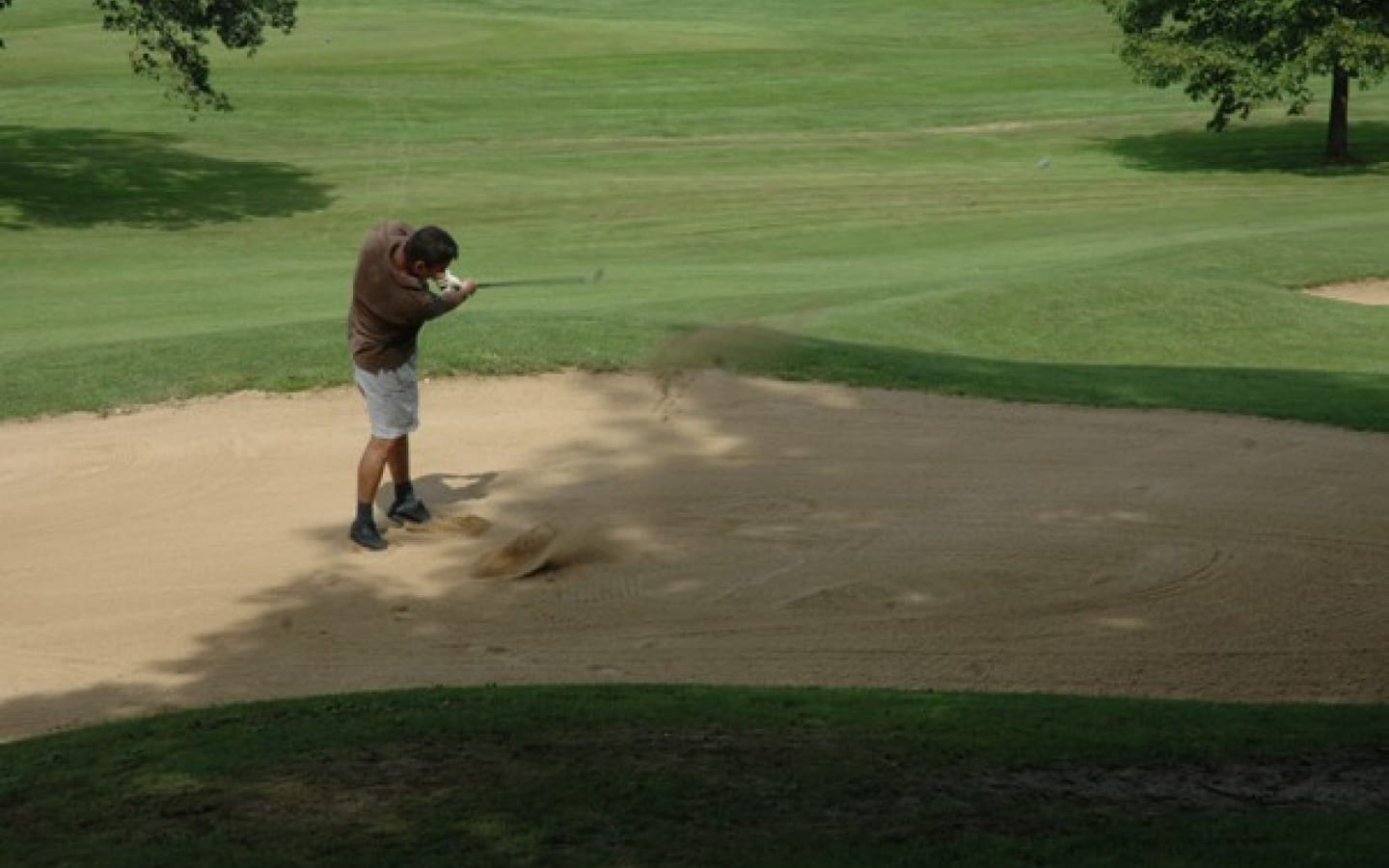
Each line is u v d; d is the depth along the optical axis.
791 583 15.68
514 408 21.89
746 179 66.81
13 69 92.62
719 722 9.72
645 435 20.77
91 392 22.61
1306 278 38.47
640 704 10.30
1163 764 8.73
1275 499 18.05
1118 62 98.75
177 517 18.06
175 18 61.81
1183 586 15.44
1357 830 7.55
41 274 45.81
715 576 15.95
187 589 15.88
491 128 79.44
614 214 59.22
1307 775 8.54
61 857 7.59
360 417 21.59
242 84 87.69
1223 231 48.69
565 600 15.41
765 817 7.80
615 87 89.62
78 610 15.38
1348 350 31.81
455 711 10.10
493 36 104.50
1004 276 36.81
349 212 61.03
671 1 128.75
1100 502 18.00
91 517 18.11
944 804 7.99
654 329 25.58
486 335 24.75
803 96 88.12
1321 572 15.77
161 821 8.05
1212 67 69.50
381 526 17.66
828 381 23.16
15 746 9.91
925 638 14.27
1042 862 7.17
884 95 88.94
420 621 14.97
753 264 45.44
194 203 62.38
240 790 8.44
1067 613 14.80
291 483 19.19
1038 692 12.95
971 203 60.41
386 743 9.25
